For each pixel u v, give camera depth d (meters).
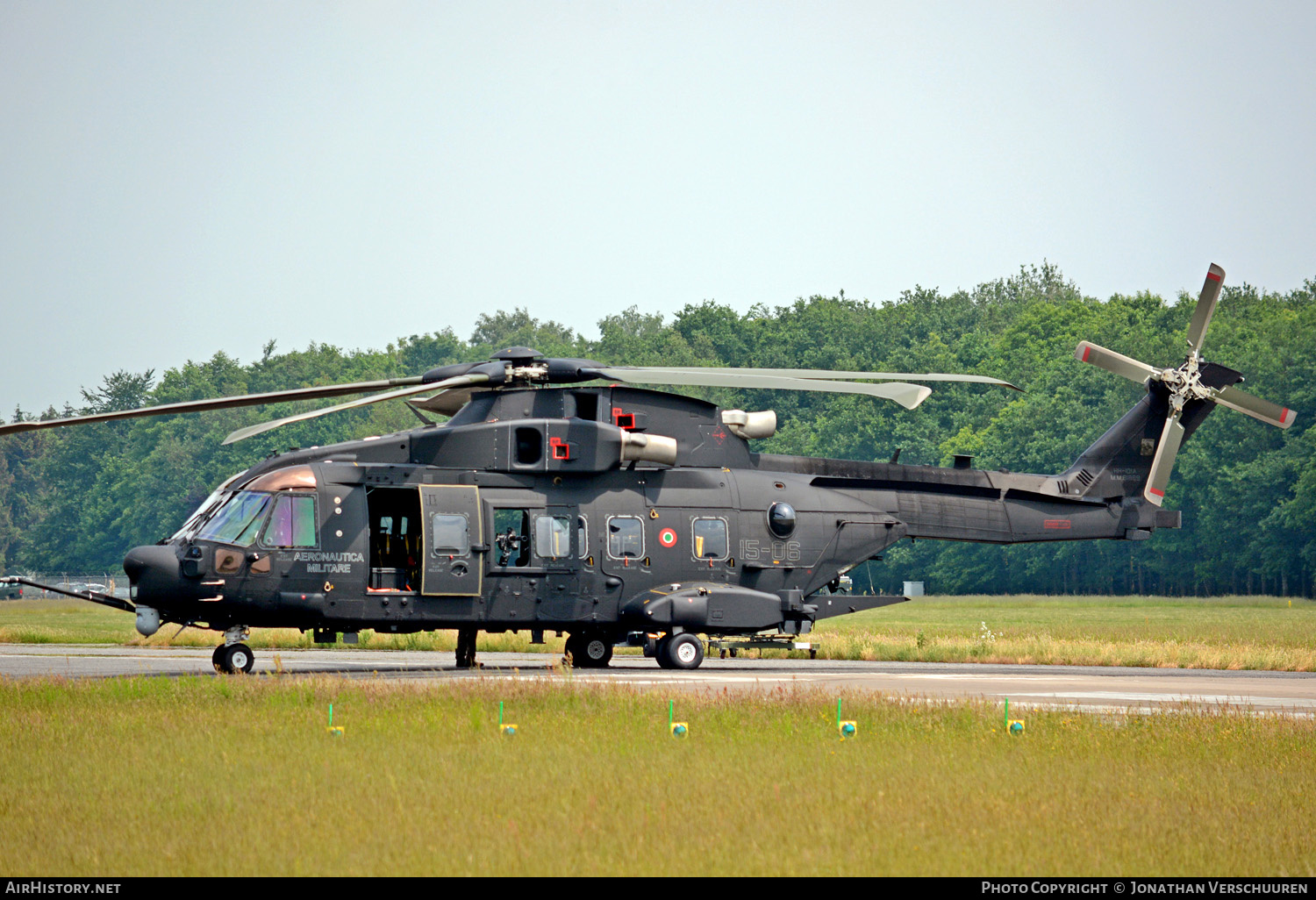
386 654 122.19
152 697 66.06
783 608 96.38
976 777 46.06
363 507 86.19
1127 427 108.62
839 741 54.16
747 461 99.31
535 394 92.62
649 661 111.94
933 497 103.38
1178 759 52.16
